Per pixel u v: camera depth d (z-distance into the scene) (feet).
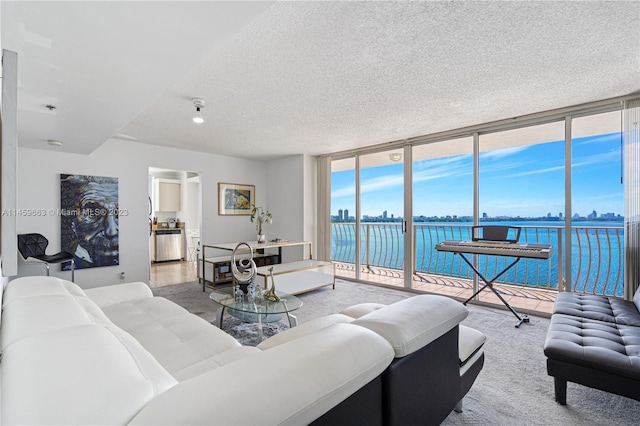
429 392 4.14
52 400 1.85
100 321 4.11
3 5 3.87
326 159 19.16
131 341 3.30
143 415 1.85
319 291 15.12
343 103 10.30
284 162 20.36
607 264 13.51
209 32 4.66
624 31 6.21
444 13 5.66
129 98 7.35
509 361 7.83
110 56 5.38
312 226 19.63
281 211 20.56
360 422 2.94
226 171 19.63
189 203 25.98
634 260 9.63
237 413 1.94
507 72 8.11
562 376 5.75
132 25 4.44
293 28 6.10
